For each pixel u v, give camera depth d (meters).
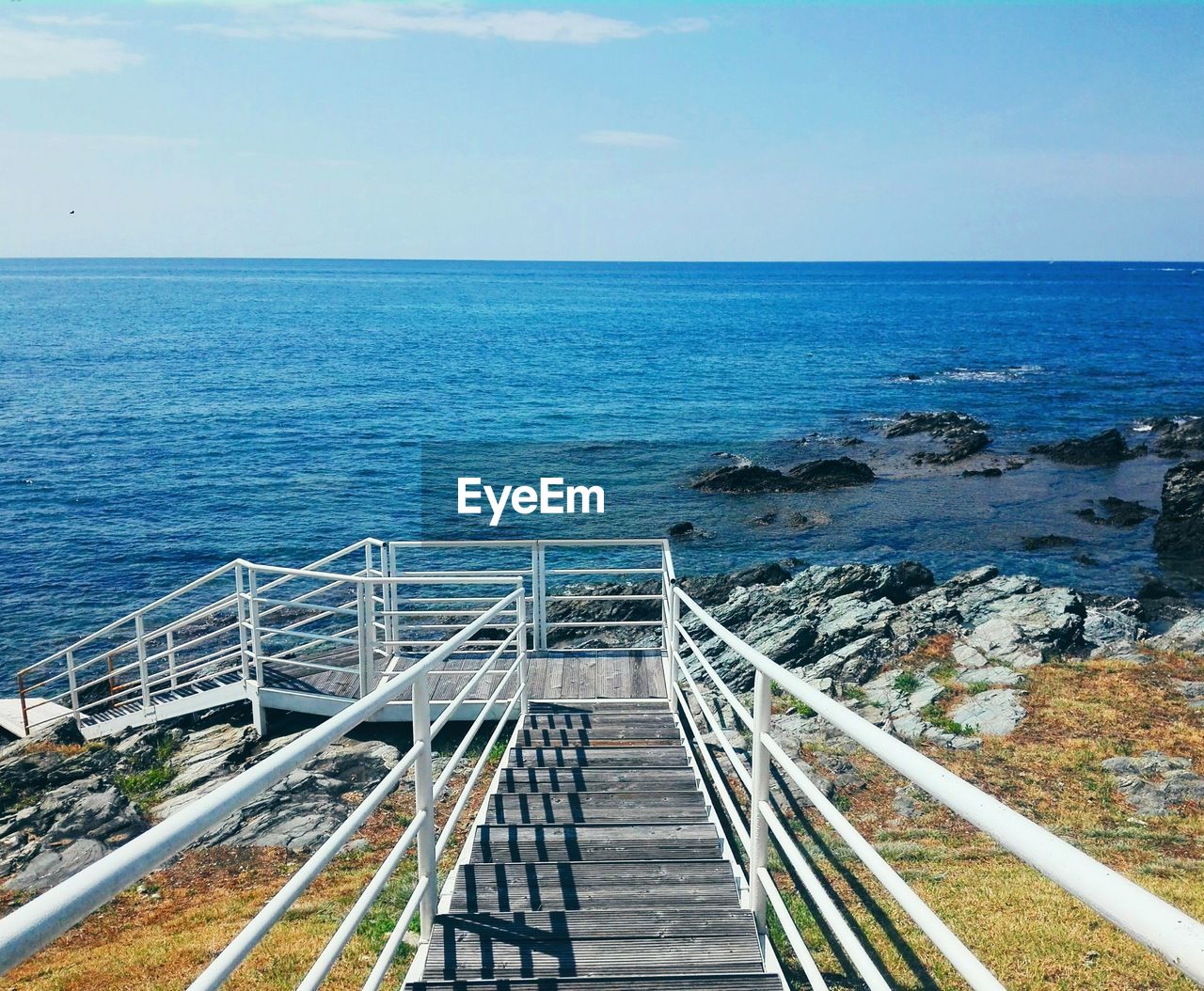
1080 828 6.76
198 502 33.88
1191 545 26.48
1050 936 4.91
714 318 107.31
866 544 28.25
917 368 65.31
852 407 50.47
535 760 7.09
